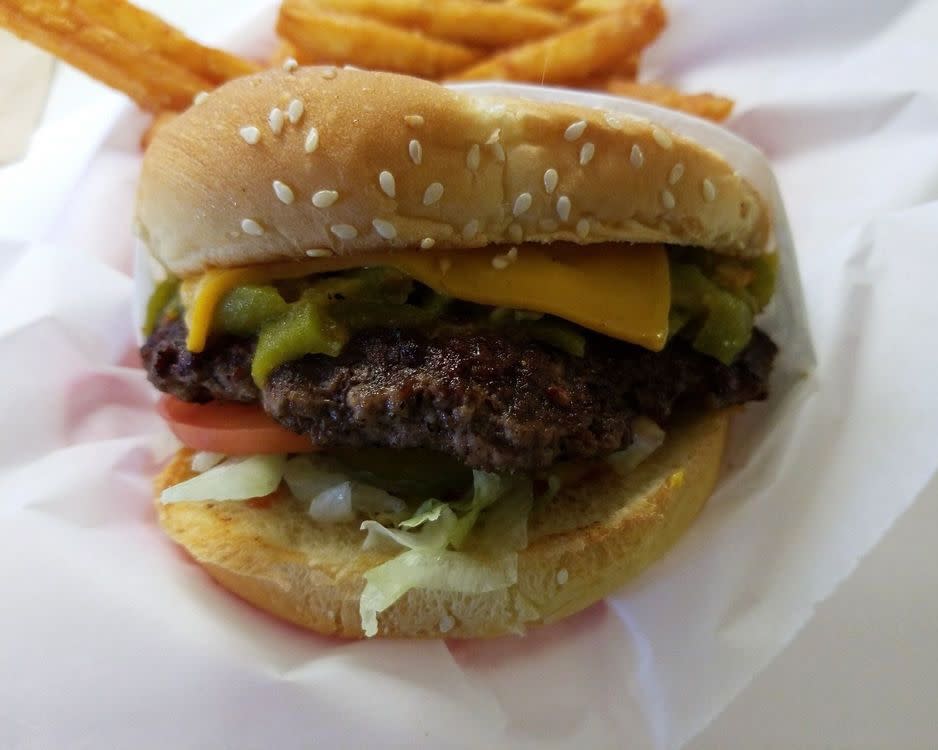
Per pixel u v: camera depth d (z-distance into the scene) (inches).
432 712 4.6
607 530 4.9
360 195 4.2
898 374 5.7
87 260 6.5
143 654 4.5
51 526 5.1
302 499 5.1
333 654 4.8
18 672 4.3
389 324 4.7
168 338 5.1
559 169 4.5
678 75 8.4
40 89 8.1
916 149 6.7
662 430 5.4
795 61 7.8
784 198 7.3
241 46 8.1
